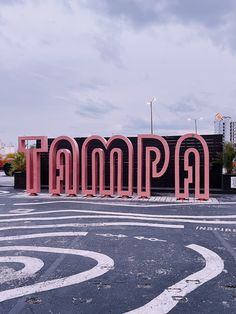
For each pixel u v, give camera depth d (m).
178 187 15.49
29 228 9.29
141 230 9.02
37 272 5.70
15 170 21.20
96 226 9.55
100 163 16.42
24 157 20.97
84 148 16.67
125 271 5.74
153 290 4.93
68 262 6.23
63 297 4.70
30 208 13.03
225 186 17.73
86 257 6.55
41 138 17.09
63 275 5.55
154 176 15.85
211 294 4.80
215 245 7.45
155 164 15.82
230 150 18.14
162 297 4.69
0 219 10.70
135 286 5.08
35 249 7.12
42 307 4.39
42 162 21.23
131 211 12.23
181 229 9.16
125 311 4.28
